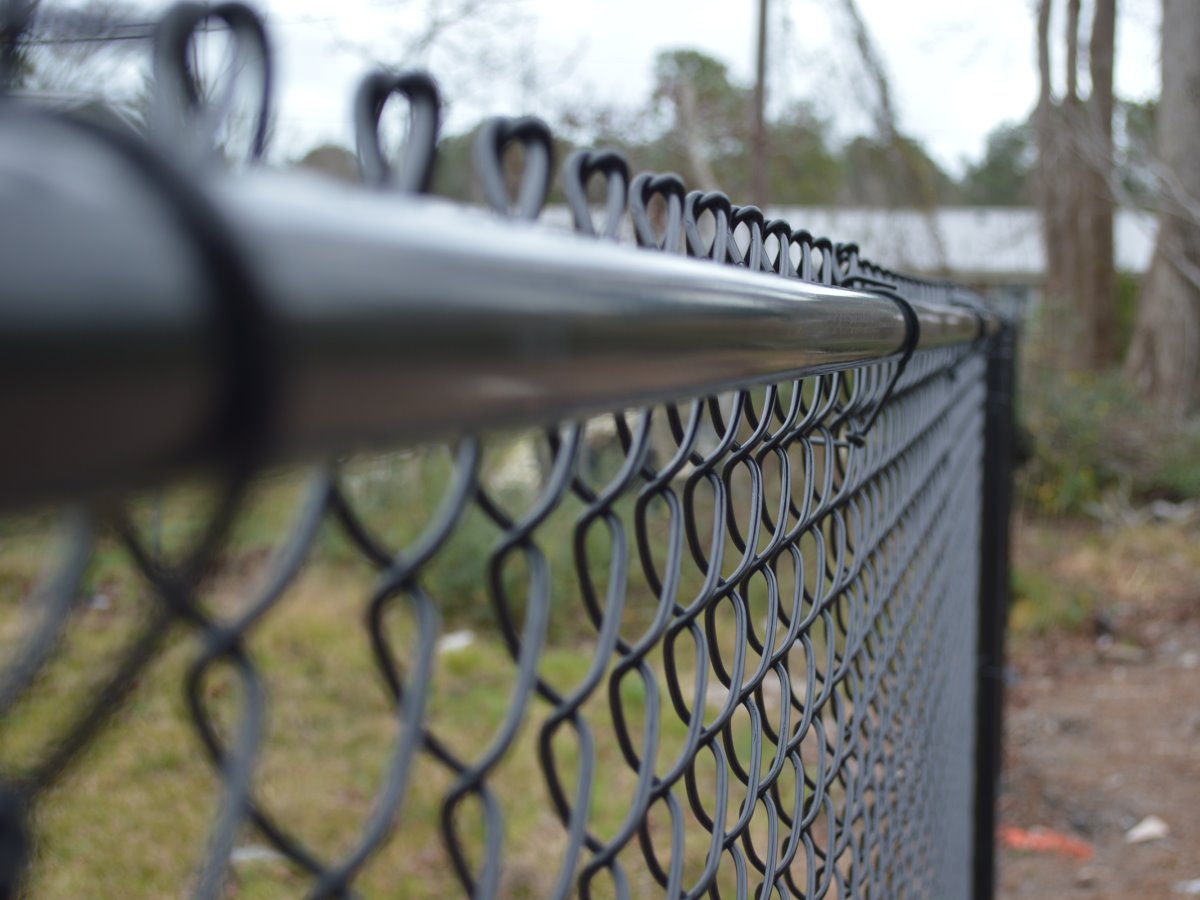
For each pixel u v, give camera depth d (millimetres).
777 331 741
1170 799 4797
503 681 6012
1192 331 13461
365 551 433
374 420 335
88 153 269
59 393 246
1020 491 10805
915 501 1985
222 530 292
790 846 1209
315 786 4496
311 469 365
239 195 291
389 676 453
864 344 1136
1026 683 6484
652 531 6117
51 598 271
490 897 543
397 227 342
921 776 2035
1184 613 7797
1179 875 4137
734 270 682
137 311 260
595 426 6746
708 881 946
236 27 409
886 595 1696
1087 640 7297
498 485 7246
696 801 932
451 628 7023
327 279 303
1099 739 5531
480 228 397
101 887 3557
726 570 4625
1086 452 11203
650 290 510
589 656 6367
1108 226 16703
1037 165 17359
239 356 279
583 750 700
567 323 429
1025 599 7824
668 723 4844
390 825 445
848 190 13461
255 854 3812
